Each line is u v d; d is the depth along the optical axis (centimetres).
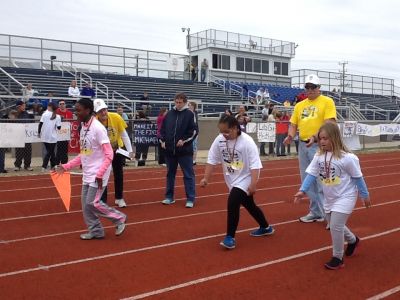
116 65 3136
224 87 3375
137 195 1073
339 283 517
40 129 1398
